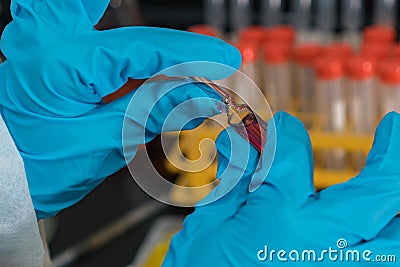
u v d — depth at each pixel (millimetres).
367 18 627
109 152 354
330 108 507
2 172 334
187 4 673
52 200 365
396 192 341
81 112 351
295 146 356
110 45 340
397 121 356
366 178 346
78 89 344
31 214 346
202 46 340
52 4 350
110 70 343
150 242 551
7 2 487
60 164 355
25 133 356
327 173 504
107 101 359
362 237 337
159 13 667
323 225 336
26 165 357
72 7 349
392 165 347
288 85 548
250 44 536
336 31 623
